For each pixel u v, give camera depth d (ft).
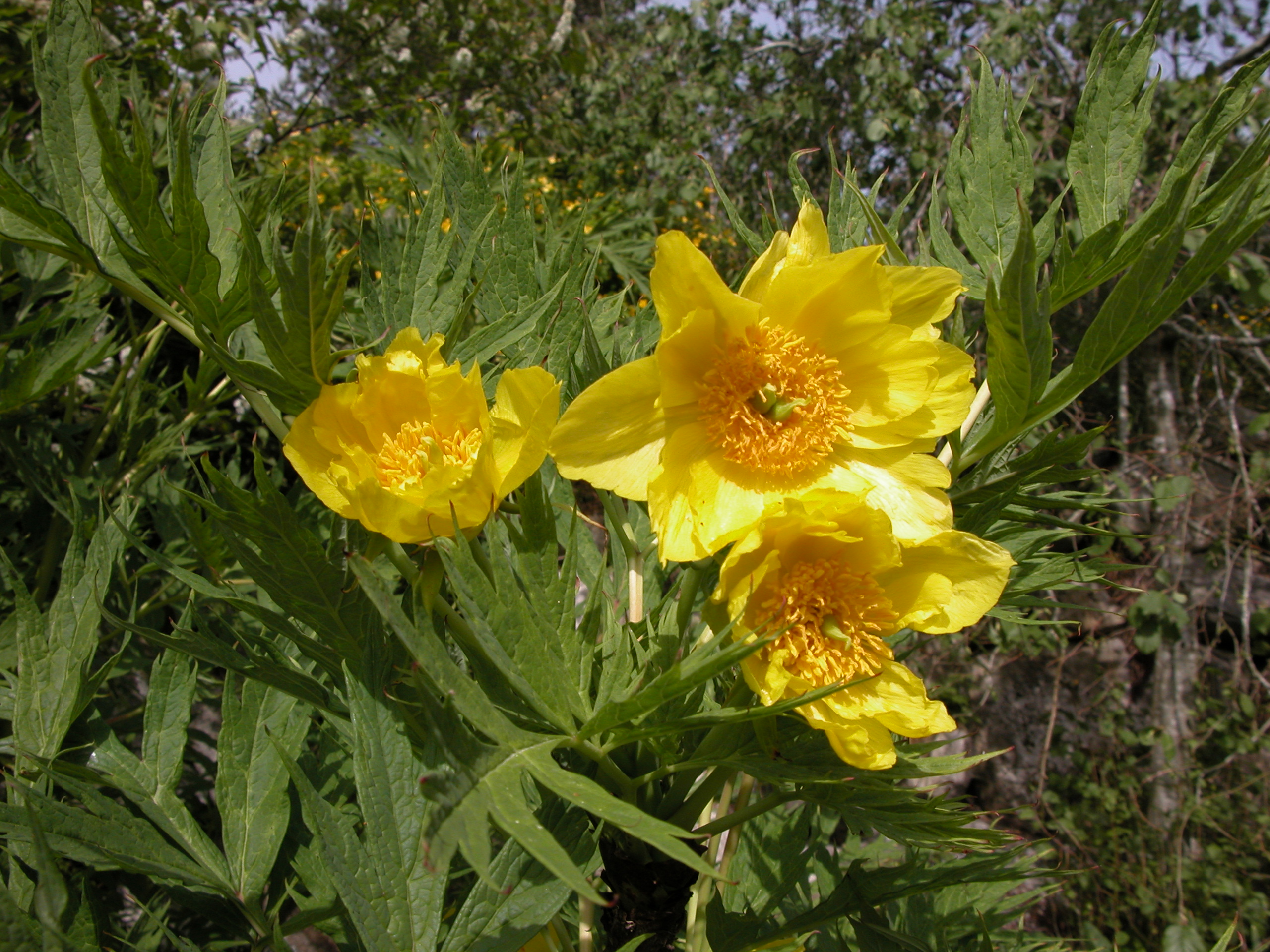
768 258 0.71
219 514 0.65
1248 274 2.42
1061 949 1.25
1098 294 2.72
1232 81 0.75
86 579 0.93
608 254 2.53
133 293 0.75
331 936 0.87
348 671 0.67
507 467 0.65
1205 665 3.14
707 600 0.65
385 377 0.67
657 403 0.67
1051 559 0.89
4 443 1.44
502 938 0.66
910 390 0.70
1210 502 2.84
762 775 0.64
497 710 0.59
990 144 0.86
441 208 0.83
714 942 0.85
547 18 3.84
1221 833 2.95
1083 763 3.18
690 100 3.92
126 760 0.87
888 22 3.20
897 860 1.44
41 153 1.46
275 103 3.14
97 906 0.89
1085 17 2.90
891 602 0.66
